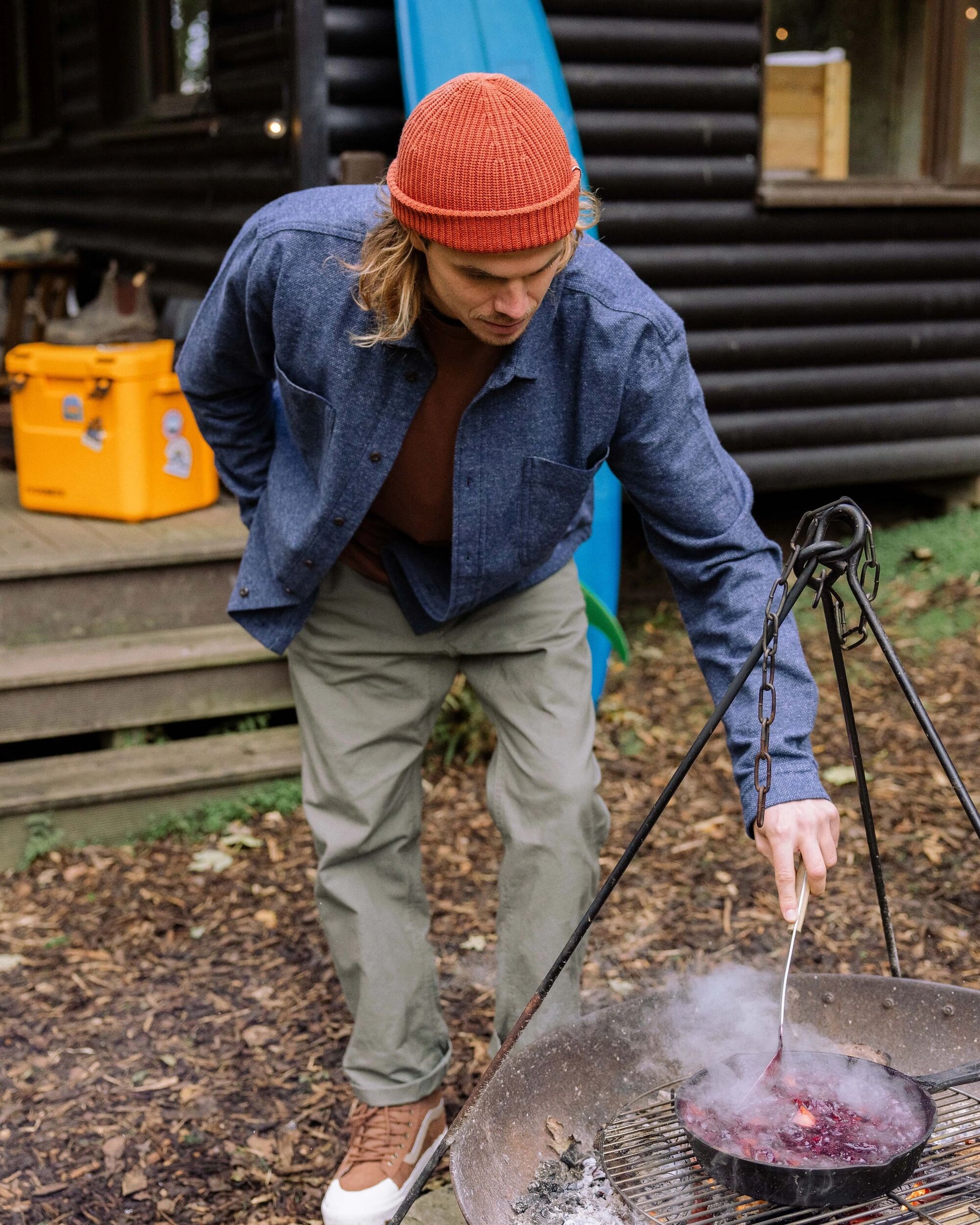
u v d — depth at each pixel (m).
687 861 3.54
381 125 4.50
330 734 2.20
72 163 7.06
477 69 4.27
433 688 2.21
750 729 1.75
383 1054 2.25
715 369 5.28
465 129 1.53
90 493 4.35
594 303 1.78
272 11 4.61
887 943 2.11
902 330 5.55
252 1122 2.59
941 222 5.56
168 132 5.57
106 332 4.44
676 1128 1.82
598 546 4.17
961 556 5.51
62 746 4.22
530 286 1.61
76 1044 2.83
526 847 2.12
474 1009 2.91
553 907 2.12
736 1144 1.66
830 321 5.43
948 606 5.16
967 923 3.18
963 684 4.58
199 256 5.44
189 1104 2.64
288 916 3.33
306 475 2.12
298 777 3.91
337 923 2.25
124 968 3.12
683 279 5.14
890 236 5.48
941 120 5.46
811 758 1.72
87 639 3.98
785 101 5.31
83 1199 2.38
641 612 5.30
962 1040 2.01
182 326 5.00
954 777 1.65
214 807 3.79
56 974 3.09
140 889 3.47
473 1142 1.75
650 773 4.07
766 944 3.13
